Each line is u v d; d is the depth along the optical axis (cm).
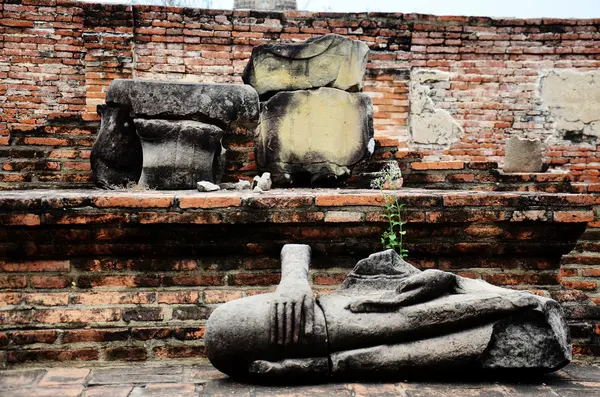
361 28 916
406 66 928
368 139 613
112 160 544
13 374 365
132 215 409
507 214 434
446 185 652
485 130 947
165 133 516
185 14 879
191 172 517
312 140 607
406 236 436
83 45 865
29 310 396
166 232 414
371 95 924
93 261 412
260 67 623
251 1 1137
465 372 337
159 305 407
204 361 396
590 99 952
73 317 396
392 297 337
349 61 620
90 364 389
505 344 331
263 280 424
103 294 405
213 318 334
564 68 950
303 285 335
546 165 723
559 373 363
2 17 852
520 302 330
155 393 320
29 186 600
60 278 408
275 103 609
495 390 323
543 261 445
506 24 940
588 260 636
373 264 372
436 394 315
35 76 862
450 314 329
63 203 406
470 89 944
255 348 329
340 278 433
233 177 620
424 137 940
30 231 405
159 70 877
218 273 422
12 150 602
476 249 439
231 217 417
